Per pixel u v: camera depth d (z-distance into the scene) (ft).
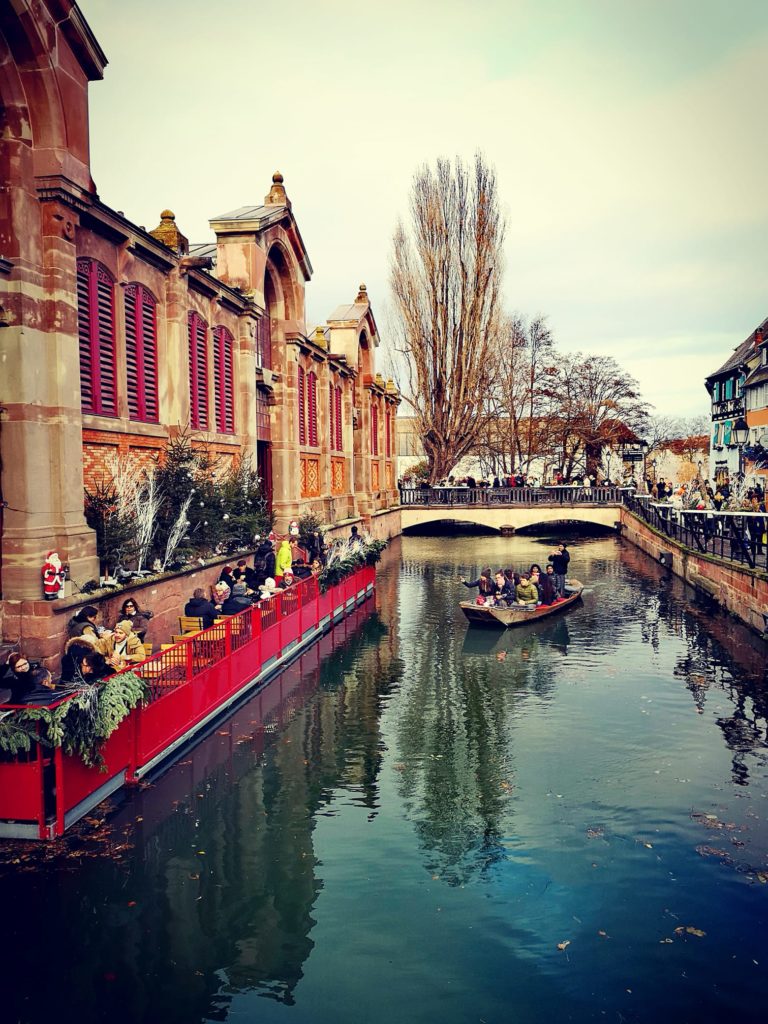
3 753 27.09
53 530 37.68
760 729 40.52
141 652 37.40
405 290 149.89
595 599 79.97
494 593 70.74
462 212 146.00
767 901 24.68
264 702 45.11
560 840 28.73
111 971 21.18
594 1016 19.61
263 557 60.34
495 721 42.04
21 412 36.06
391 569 104.53
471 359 150.71
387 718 42.50
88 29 38.93
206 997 20.24
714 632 63.41
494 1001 20.10
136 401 49.26
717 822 30.09
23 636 35.70
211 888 25.17
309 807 31.37
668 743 38.60
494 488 156.76
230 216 72.18
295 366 82.74
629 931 23.13
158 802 31.17
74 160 38.63
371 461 132.57
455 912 24.04
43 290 37.73
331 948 22.29
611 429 185.47
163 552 48.34
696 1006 19.95
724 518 78.69
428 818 30.48
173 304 53.42
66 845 27.20
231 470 64.90
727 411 154.81
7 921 23.18
